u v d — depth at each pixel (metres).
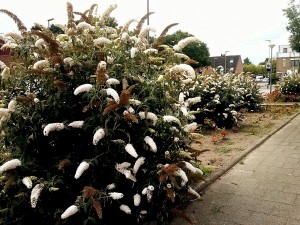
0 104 2.77
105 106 2.58
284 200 3.46
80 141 2.81
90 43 2.75
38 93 2.79
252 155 5.41
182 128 2.90
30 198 2.52
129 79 2.84
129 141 2.52
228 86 8.18
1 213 2.79
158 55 3.14
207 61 39.22
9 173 2.50
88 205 2.39
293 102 14.30
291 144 6.12
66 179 2.67
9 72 2.80
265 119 9.51
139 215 2.82
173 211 2.81
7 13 2.87
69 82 2.73
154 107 2.82
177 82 3.07
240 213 3.19
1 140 2.86
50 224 2.76
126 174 2.52
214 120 7.87
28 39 2.91
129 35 3.08
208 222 3.03
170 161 2.84
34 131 2.67
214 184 4.02
